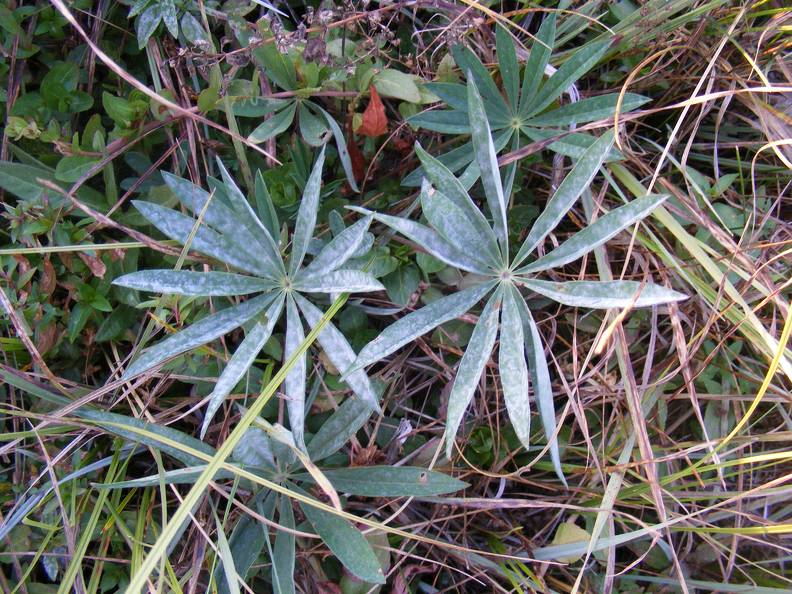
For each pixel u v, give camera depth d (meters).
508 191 0.37
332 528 0.34
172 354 0.31
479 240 0.33
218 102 0.36
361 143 0.40
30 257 0.35
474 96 0.31
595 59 0.36
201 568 0.36
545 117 0.38
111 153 0.37
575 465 0.40
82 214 0.37
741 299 0.36
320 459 0.36
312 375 0.38
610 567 0.37
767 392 0.41
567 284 0.33
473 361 0.32
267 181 0.38
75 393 0.37
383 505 0.37
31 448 0.37
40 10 0.37
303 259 0.36
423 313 0.32
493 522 0.41
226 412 0.37
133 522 0.37
